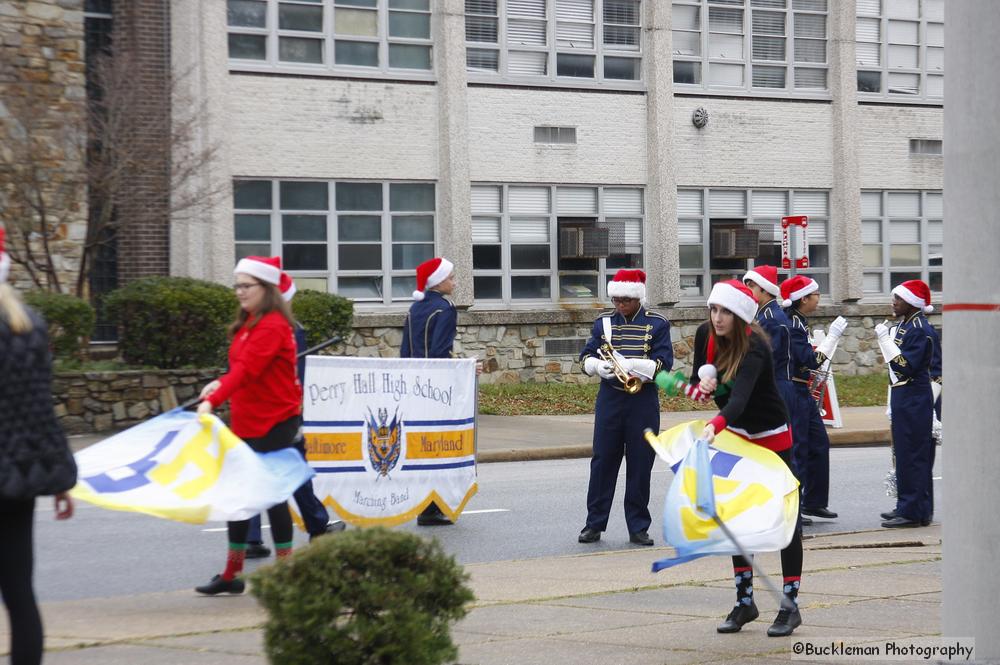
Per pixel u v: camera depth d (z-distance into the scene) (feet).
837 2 96.32
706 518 21.70
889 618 24.58
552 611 25.49
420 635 16.51
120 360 67.56
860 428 72.33
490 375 83.61
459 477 39.11
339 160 80.07
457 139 82.89
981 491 18.13
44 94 66.03
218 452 25.50
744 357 23.03
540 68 86.74
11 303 16.40
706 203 92.12
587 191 88.38
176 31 74.38
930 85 100.58
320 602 16.17
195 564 32.68
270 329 27.14
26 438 16.19
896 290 41.24
